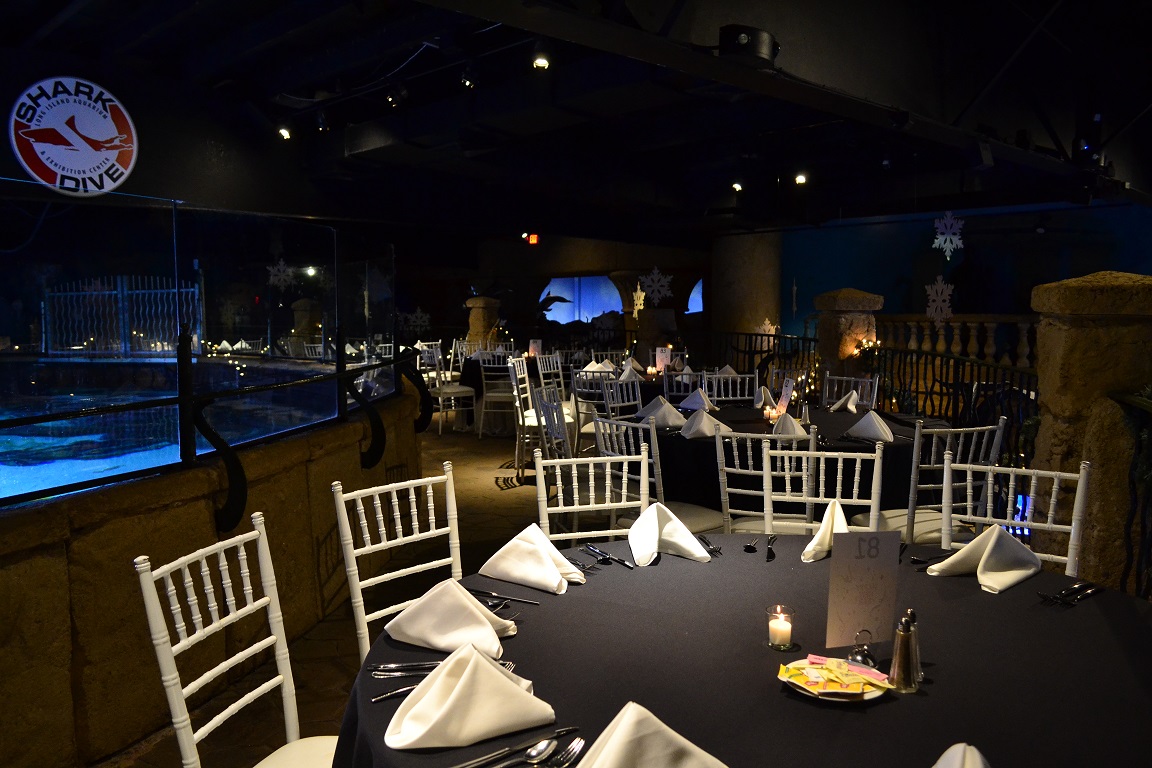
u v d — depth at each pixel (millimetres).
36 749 2586
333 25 6062
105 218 6398
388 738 1384
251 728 2990
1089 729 1396
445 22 5668
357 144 7941
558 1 3865
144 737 2939
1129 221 11516
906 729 1397
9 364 5871
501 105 6766
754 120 8289
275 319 5781
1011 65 6855
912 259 13328
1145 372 3359
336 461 4180
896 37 5973
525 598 2049
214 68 6660
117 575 2824
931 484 4277
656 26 4324
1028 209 11008
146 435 3514
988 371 5387
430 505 2742
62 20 5668
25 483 2955
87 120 6570
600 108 6516
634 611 1953
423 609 1799
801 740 1361
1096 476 3324
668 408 4969
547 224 11023
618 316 16328
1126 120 9062
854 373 8609
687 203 11391
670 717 1438
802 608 1963
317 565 3965
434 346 12266
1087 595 2033
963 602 1998
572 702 1504
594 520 5336
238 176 7754
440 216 9727
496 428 9539
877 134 8906
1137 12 7922
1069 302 3324
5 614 2486
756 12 4891
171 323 6086
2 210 5965
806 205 11180
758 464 4238
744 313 12844
